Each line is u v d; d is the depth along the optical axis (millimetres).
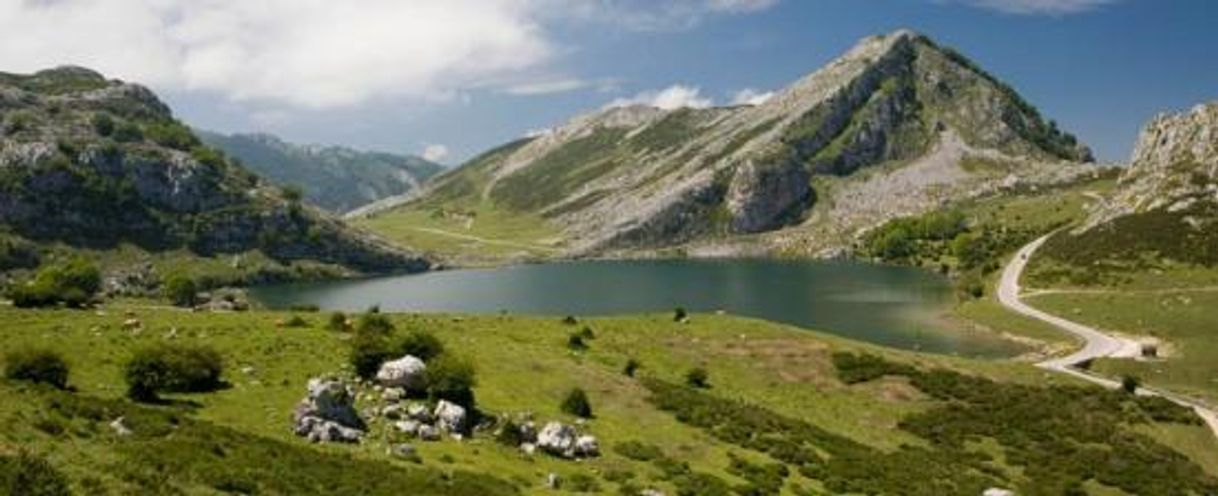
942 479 70312
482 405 66000
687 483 55875
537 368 80750
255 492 37625
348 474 42969
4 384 45094
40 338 69875
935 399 100188
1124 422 96250
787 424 78938
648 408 76500
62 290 96250
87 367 62719
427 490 42969
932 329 180500
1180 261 197500
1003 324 176500
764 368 106562
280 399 58656
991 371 112375
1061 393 104875
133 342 71625
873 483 64875
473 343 89125
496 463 53000
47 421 39219
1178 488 77812
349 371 67688
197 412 53250
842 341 119500
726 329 120750
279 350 71812
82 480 33156
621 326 120188
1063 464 81562
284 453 44281
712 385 96250
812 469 65938
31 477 30641
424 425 56312
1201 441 93250
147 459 37781
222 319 89062
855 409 95938
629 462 59750
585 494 50438
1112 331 159500
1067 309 180625
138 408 46812
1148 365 132125
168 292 172125
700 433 71250
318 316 103125
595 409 73062
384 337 69875
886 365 108625
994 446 86688
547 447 58406
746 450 69062
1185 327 152875
